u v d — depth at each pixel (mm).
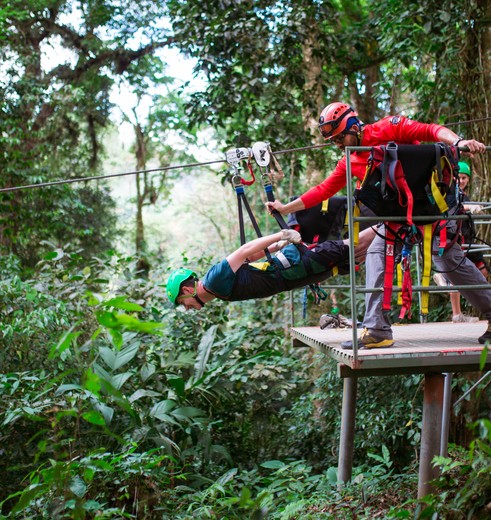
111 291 6859
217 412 6926
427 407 3652
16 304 5867
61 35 14727
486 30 6340
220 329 6898
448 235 3750
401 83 10094
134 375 6102
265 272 3914
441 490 3691
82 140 17469
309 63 10055
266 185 4098
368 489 4738
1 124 11273
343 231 4594
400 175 3262
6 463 5258
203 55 8414
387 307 3381
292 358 7879
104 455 4031
